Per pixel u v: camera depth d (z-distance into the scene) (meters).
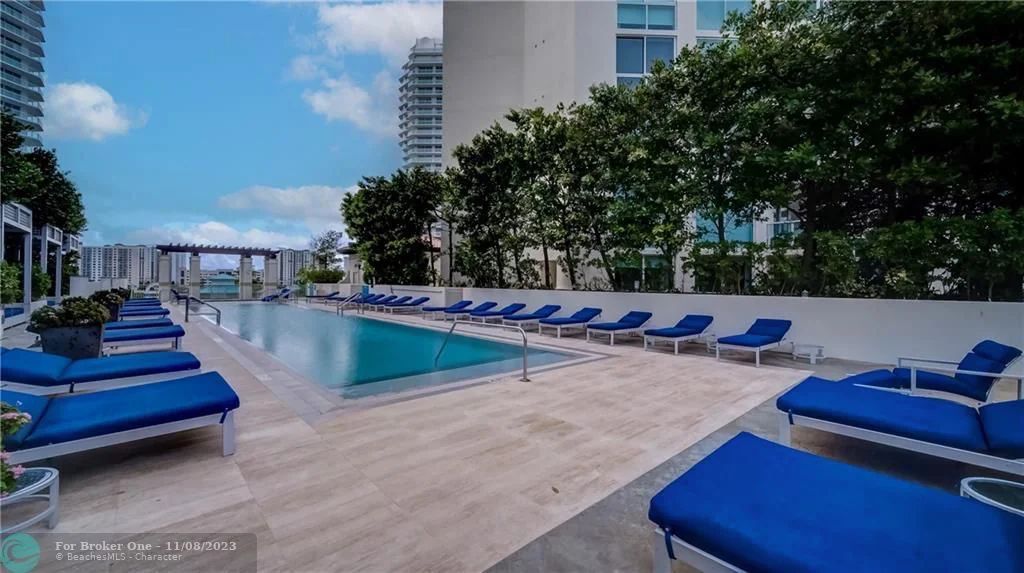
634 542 2.14
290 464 3.00
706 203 8.73
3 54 30.45
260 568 1.94
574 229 11.07
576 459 3.10
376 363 7.38
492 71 17.50
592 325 9.00
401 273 17.97
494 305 12.99
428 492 2.62
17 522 2.26
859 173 6.93
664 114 9.09
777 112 7.61
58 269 17.41
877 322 6.77
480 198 13.60
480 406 4.36
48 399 3.15
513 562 1.99
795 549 1.50
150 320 8.78
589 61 14.36
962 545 1.53
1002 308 5.89
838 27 7.07
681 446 3.34
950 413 2.97
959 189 6.73
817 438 3.60
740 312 8.20
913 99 6.46
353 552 2.05
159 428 2.90
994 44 6.01
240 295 24.73
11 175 11.24
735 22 8.51
